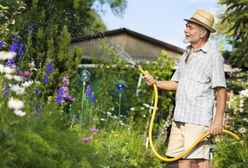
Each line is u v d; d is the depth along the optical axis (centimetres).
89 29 2703
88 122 1002
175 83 645
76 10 2833
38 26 1174
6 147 403
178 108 619
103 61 1312
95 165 632
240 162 848
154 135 1181
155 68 1419
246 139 888
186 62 628
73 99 951
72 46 2030
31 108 585
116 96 1338
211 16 613
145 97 1321
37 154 463
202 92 606
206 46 612
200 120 604
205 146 613
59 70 1100
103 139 849
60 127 641
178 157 612
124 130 1016
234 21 1227
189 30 615
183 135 620
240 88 1248
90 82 1182
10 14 1078
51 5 2197
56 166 502
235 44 1252
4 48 805
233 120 1051
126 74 1338
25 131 485
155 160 827
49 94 970
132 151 847
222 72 604
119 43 2481
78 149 592
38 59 1095
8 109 438
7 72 491
